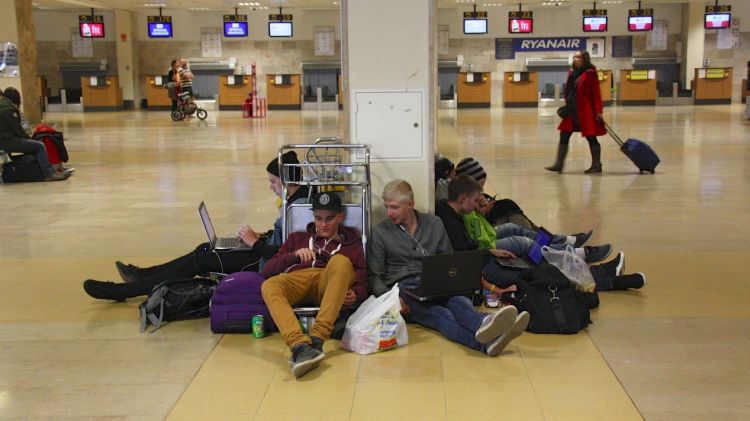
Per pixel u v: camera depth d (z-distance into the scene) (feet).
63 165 42.98
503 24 100.48
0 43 67.87
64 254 22.27
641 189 32.48
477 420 11.50
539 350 14.24
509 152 46.70
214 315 15.20
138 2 88.89
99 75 100.83
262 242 16.75
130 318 16.44
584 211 27.71
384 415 11.70
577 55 37.19
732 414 11.60
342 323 14.85
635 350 14.20
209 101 100.12
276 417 11.71
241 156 46.19
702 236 23.39
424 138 17.72
